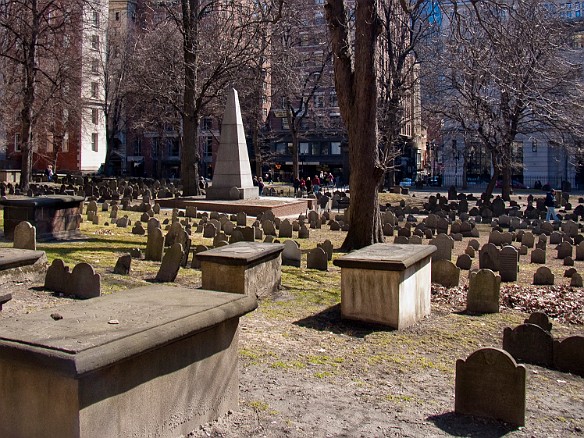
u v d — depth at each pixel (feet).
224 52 97.09
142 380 13.52
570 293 38.63
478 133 114.21
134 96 148.15
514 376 18.02
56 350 12.01
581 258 55.47
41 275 35.22
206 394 15.79
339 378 21.90
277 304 33.14
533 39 57.00
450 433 17.33
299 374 22.07
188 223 69.31
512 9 53.93
